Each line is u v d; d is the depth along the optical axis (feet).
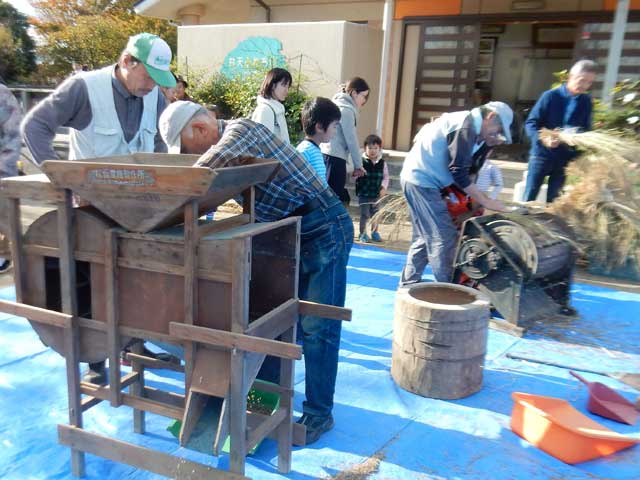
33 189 6.86
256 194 8.00
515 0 31.22
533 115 18.22
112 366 7.11
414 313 10.09
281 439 7.91
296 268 7.70
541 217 14.17
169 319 6.75
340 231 8.28
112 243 6.70
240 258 6.20
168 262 6.57
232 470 6.75
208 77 33.09
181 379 10.69
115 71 9.75
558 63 34.30
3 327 12.58
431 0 33.14
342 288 8.52
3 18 71.10
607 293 16.44
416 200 13.16
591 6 29.58
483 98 36.11
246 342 6.26
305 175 7.91
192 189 6.02
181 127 7.62
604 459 8.58
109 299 6.88
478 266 13.38
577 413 9.41
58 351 7.53
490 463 8.42
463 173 12.45
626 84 24.48
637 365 11.89
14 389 10.07
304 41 30.25
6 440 8.61
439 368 10.07
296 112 28.30
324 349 8.50
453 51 33.17
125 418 9.30
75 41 66.59
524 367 11.64
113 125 9.76
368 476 8.04
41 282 7.31
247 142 7.20
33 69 69.15
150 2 36.14
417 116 34.91
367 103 32.55
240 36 32.22
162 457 7.04
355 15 35.35
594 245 17.62
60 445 8.35
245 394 6.61
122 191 6.35
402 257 19.62
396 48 34.53
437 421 9.52
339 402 10.04
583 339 13.08
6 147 14.30
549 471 8.29
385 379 10.92
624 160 17.11
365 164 20.97
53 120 9.27
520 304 13.44
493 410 9.94
